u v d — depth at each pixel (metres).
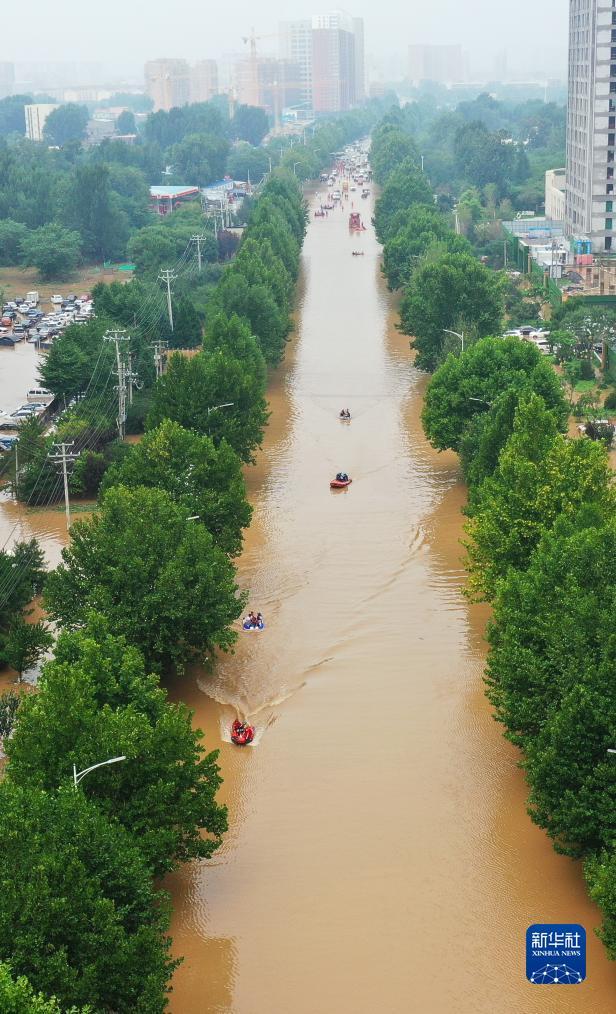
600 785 81.75
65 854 69.56
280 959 80.62
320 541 151.75
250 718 111.12
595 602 91.19
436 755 103.62
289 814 96.12
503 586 102.50
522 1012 75.69
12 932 65.81
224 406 164.25
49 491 170.25
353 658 121.50
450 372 168.25
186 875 89.06
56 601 113.12
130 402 195.88
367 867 89.44
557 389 164.88
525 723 90.69
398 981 78.44
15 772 79.94
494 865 89.12
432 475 176.38
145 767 81.12
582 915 83.69
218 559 115.31
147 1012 67.62
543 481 118.75
